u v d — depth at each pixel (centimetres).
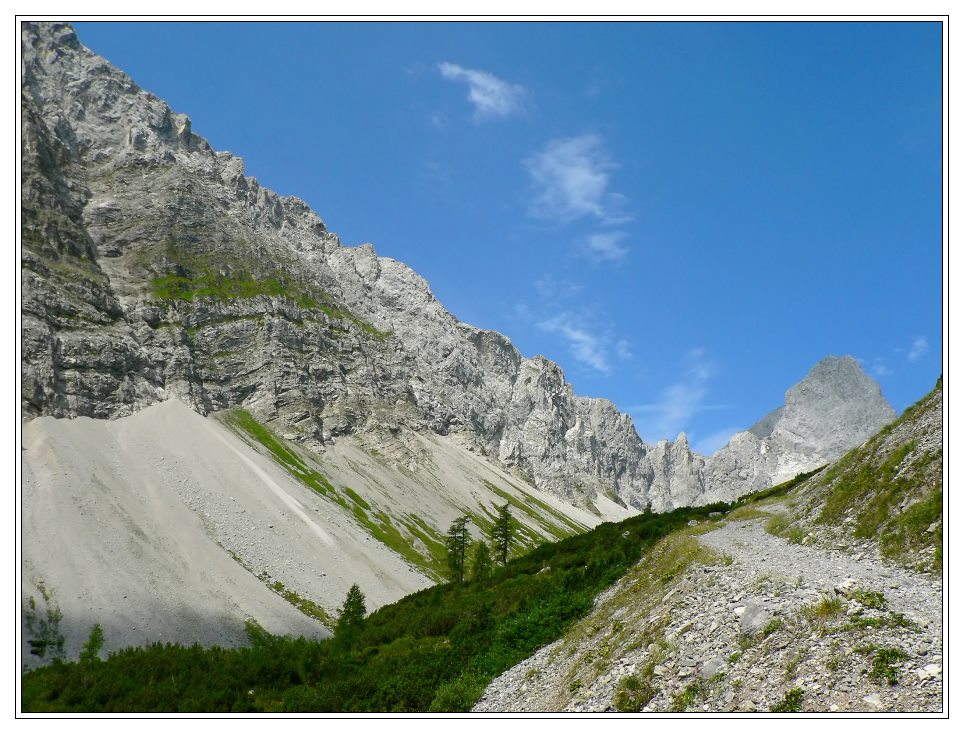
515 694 3206
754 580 2753
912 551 2692
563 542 6962
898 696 1856
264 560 13625
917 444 3284
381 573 15425
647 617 2916
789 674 2070
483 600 5481
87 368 18050
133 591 10544
